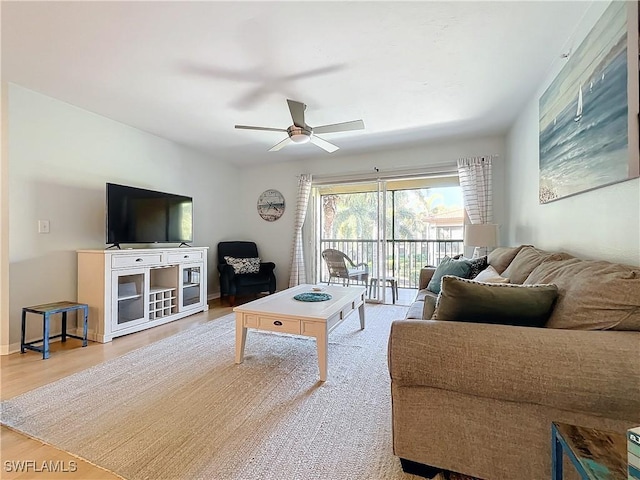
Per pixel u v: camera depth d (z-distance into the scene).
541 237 2.53
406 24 1.82
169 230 3.80
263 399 1.88
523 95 2.75
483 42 2.00
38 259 2.80
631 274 1.12
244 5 1.67
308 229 5.23
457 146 4.15
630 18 1.29
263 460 1.37
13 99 2.61
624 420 0.97
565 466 1.01
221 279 4.52
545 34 1.91
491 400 1.12
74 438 1.51
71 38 1.95
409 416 1.24
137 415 1.70
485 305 1.22
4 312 2.58
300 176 5.06
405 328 1.22
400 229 5.60
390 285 5.19
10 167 2.61
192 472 1.30
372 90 2.66
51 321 2.95
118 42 1.99
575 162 1.81
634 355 0.97
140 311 3.24
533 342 1.06
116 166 3.44
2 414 1.71
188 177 4.45
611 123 1.44
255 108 3.05
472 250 4.19
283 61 2.21
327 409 1.78
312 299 2.67
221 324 3.47
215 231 4.99
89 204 3.19
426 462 1.22
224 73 2.38
